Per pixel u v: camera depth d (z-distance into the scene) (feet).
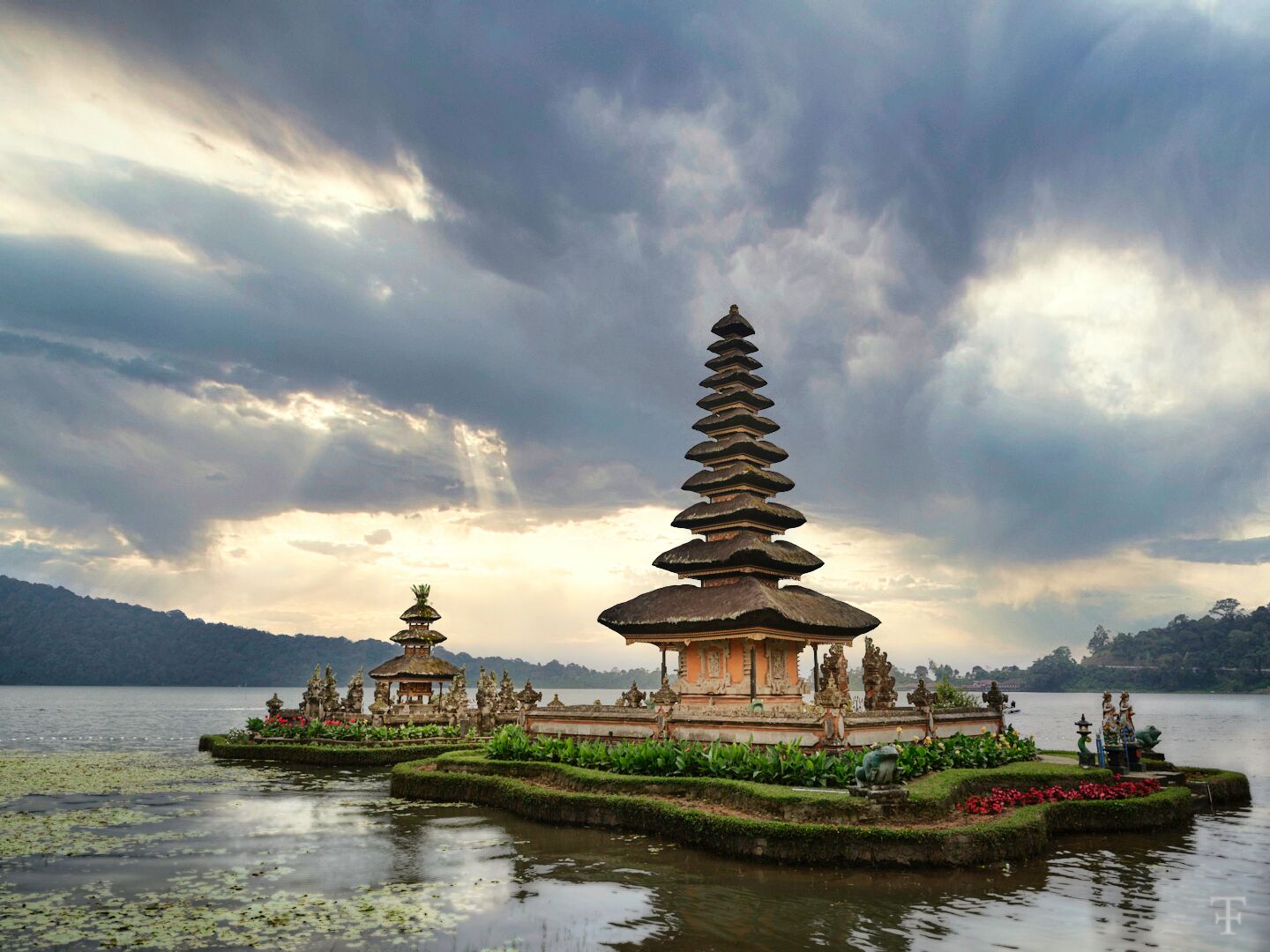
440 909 61.46
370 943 53.72
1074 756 141.08
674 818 86.43
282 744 179.32
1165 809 97.86
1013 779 101.65
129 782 136.46
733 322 157.07
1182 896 66.23
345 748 167.32
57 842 85.30
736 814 83.87
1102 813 93.61
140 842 85.66
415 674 205.98
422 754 169.89
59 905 61.82
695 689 134.10
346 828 94.27
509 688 207.10
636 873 72.59
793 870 73.51
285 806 110.93
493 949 53.01
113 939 54.03
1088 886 69.10
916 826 78.48
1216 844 87.51
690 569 141.49
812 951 53.11
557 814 97.19
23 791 124.77
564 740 119.44
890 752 82.58
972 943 54.65
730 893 66.13
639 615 136.36
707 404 155.02
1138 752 128.77
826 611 137.59
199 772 151.74
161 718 424.05
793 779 91.56
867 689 145.59
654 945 54.08
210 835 89.71
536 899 64.34
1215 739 283.79
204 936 54.75
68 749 207.31
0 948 52.19
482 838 87.92
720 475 147.74
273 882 69.05
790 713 105.60
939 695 174.81
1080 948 53.83
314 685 201.77
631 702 156.04
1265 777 160.45
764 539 143.33
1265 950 53.83
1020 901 64.39
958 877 71.15
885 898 64.80
